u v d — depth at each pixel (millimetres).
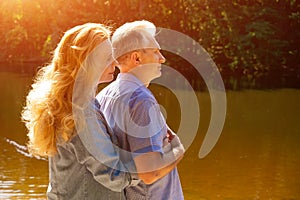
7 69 22422
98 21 21734
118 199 2680
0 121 12203
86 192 2639
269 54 21375
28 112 2680
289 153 9531
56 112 2582
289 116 13328
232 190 7270
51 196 2729
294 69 21484
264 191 7219
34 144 2650
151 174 2684
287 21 21969
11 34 25375
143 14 21469
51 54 3014
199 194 7035
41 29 24703
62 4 23016
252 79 20359
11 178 7691
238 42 21094
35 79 2812
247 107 14562
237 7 21625
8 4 25297
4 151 9430
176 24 21609
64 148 2633
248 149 9773
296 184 7602
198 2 21312
